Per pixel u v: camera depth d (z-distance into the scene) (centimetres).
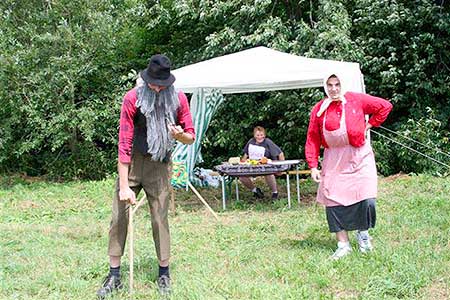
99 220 829
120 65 1377
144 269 534
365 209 542
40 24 1297
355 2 1324
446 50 1329
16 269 550
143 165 455
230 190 1016
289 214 813
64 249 638
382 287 451
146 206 884
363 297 437
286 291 454
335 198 547
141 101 436
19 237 710
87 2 1288
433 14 1261
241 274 516
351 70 830
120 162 441
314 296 443
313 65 827
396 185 1045
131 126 442
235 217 818
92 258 587
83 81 1305
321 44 1207
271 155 976
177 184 813
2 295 481
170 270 532
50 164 1358
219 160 1439
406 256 529
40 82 1245
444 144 1253
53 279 513
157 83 434
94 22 1290
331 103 548
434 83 1329
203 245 639
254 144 988
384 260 522
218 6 1307
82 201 1006
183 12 1321
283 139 1376
